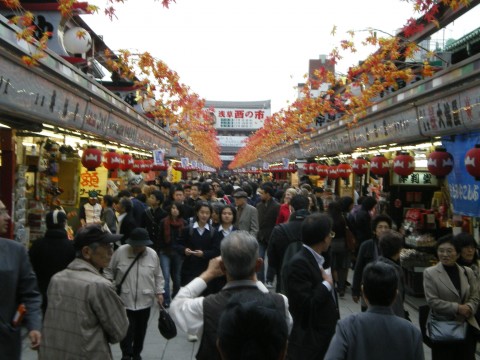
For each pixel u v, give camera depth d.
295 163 28.86
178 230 9.09
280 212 10.41
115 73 17.52
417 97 9.14
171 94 18.56
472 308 5.12
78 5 8.99
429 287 5.26
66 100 8.73
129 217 9.96
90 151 11.02
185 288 3.26
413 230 11.02
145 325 6.36
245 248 3.09
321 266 4.53
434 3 8.71
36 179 10.33
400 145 12.11
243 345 2.32
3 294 3.69
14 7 7.70
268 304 2.46
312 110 19.23
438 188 12.80
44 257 6.32
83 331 3.90
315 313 4.30
